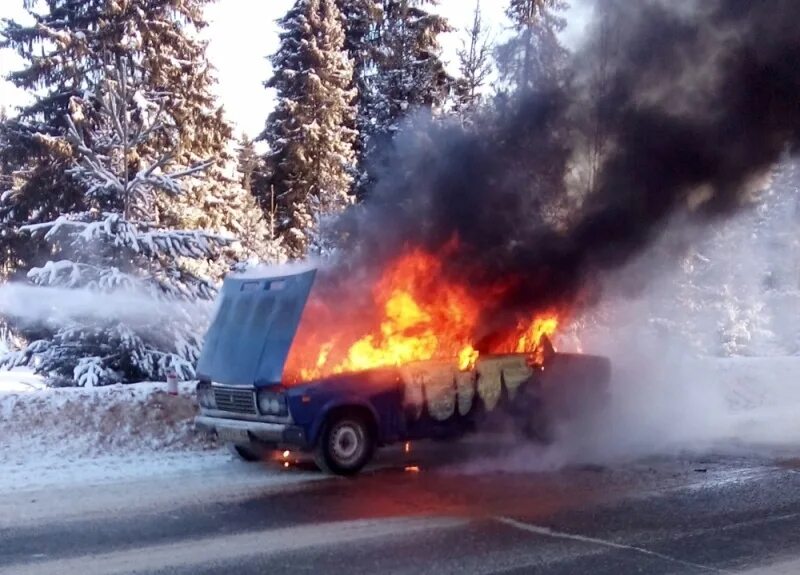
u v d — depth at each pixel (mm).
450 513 7574
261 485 8617
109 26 20672
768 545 6660
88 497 8039
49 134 20594
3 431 9820
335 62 31641
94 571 5973
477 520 7344
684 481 8953
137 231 13945
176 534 6871
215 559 6234
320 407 8875
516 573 5949
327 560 6219
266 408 9031
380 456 10227
